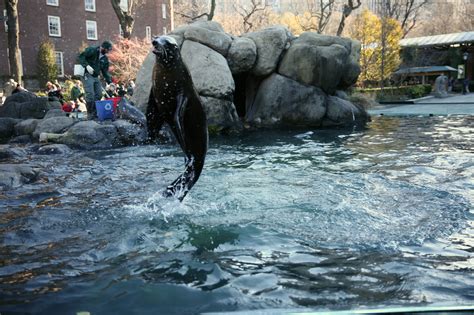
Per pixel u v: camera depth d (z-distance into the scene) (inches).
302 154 362.3
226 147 413.7
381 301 114.0
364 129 536.7
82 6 1518.2
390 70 1221.1
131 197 227.5
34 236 169.3
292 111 586.6
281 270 136.0
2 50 1341.0
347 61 652.1
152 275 132.6
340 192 233.8
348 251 152.3
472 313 107.0
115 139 443.2
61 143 433.7
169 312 110.2
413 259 144.7
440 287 123.1
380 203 211.6
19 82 950.4
